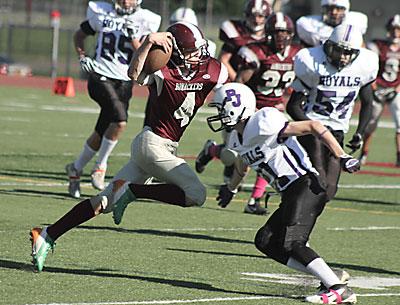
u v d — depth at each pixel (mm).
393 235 23375
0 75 93062
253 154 15859
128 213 24203
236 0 156750
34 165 33031
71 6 136375
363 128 21781
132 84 27062
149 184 16938
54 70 94375
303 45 26859
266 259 19344
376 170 38812
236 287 16453
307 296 15664
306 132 15320
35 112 56281
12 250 18359
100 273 16891
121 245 19734
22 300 14562
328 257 19891
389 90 39156
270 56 25406
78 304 14484
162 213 24672
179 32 16484
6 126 46531
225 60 27703
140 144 16969
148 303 14805
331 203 29031
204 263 18453
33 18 131250
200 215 24812
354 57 20938
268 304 15234
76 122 51625
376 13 109438
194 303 15008
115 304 14609
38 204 24578
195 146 43344
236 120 15828
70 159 35406
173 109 16781
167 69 16594
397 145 40062
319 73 21156
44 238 16547
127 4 27000
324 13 26578
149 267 17672
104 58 26828
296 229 15609
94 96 26703
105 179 31281
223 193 18766
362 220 25828
